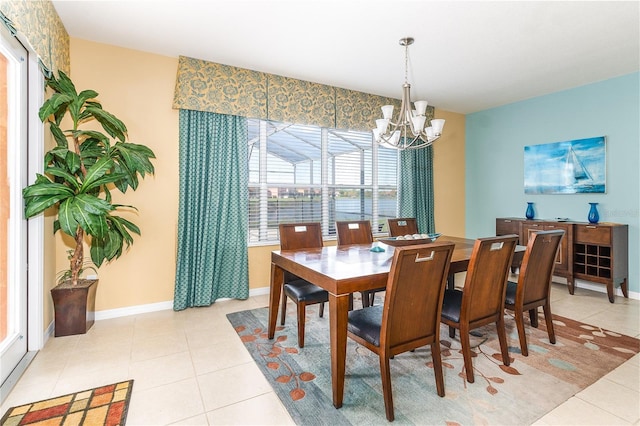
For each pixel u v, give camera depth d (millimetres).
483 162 4973
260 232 3734
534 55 3074
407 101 2781
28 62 2146
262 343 2459
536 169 4305
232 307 3248
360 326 1792
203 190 3236
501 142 4730
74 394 1819
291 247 2832
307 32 2670
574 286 3729
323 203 4156
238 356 2260
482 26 2564
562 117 4062
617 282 3396
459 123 5160
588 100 3828
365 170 4492
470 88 3998
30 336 2256
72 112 2473
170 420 1618
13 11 1775
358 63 3277
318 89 3852
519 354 2266
